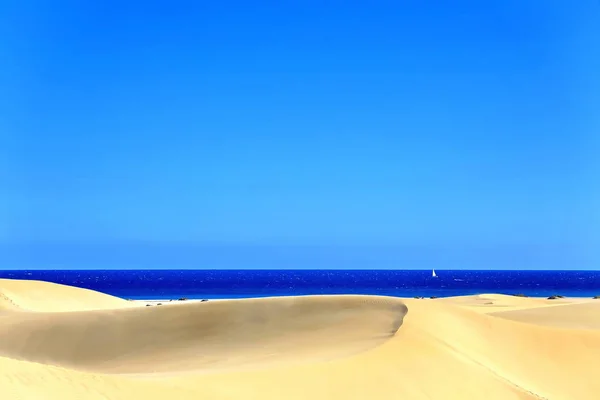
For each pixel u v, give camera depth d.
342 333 22.84
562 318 37.91
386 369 16.62
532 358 24.08
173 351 23.81
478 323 25.69
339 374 15.48
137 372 20.09
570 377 23.08
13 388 9.66
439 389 16.62
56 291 47.94
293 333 24.11
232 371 16.09
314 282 180.25
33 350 25.23
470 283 177.62
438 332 22.14
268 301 27.94
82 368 22.77
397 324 22.41
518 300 55.91
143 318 27.41
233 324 25.92
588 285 162.00
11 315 31.38
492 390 17.97
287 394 13.77
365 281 193.75
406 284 165.62
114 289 124.69
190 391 12.37
